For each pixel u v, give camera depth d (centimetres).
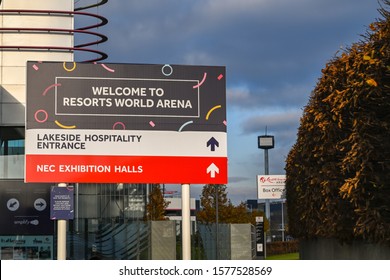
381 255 2072
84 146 2277
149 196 8750
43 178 2253
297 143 2762
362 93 2019
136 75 2309
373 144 1970
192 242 3341
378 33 2025
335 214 2264
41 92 2277
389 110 1986
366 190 1973
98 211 4556
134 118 2300
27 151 2256
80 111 2283
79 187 4503
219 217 8050
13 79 3862
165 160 2302
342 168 2123
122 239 3272
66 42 3953
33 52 3903
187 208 2298
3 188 3369
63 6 3953
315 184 2488
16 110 3834
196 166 2311
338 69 2306
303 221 2850
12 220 3353
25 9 3928
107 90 2297
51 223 3366
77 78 2291
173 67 2325
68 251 3312
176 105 2320
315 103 2434
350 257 2369
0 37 3894
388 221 1930
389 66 1953
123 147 2289
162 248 3206
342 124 2211
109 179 2278
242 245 3547
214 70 2345
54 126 2270
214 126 2330
